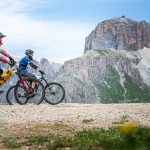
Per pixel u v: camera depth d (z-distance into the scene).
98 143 9.77
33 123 15.66
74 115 18.28
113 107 22.34
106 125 15.18
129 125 6.53
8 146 10.84
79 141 10.27
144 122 16.47
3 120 16.69
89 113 19.06
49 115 18.30
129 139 6.60
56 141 10.60
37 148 10.30
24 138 12.08
